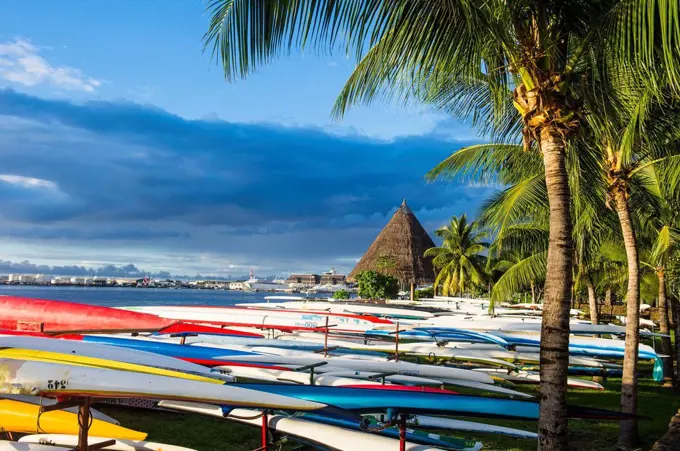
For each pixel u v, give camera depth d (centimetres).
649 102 710
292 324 1232
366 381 747
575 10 512
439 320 1416
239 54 479
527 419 590
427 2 456
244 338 1087
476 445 602
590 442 840
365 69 570
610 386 1438
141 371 487
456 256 4088
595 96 602
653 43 462
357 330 1248
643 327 2242
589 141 822
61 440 540
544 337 477
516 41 521
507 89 570
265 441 561
